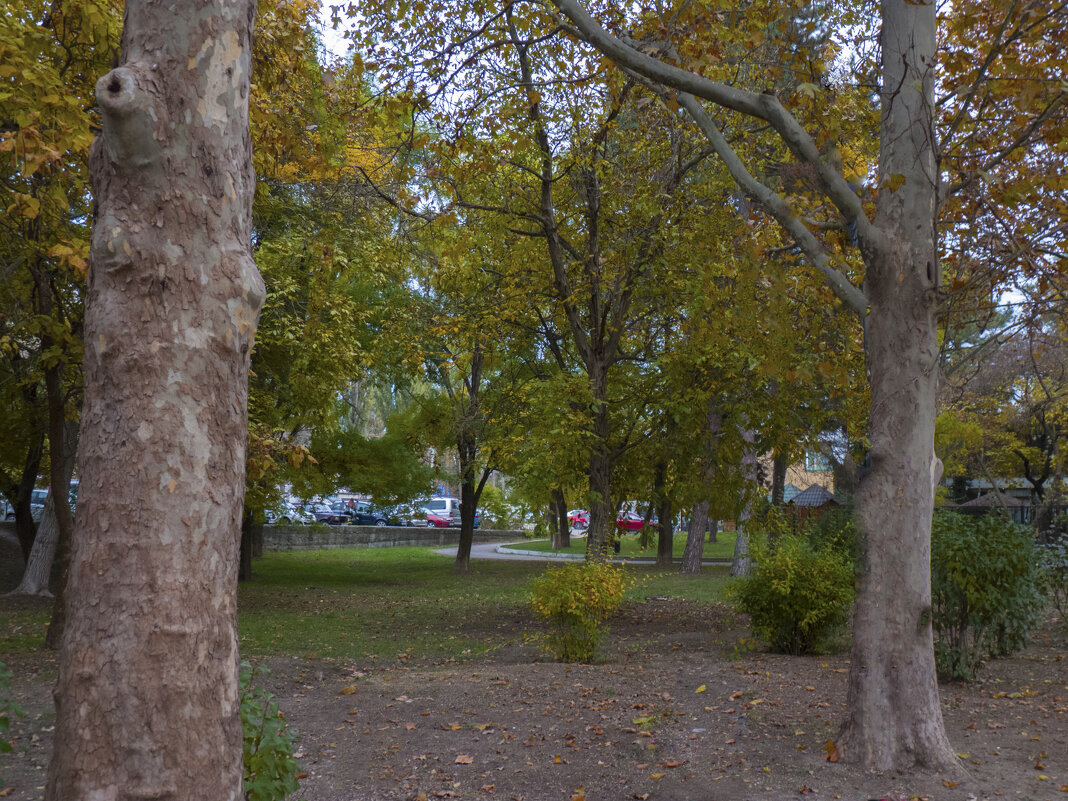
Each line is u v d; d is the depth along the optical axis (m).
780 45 6.27
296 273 15.38
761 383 12.56
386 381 23.59
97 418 2.51
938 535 7.97
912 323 5.17
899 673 5.11
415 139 10.53
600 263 13.28
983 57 5.50
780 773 5.06
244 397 2.74
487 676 8.49
